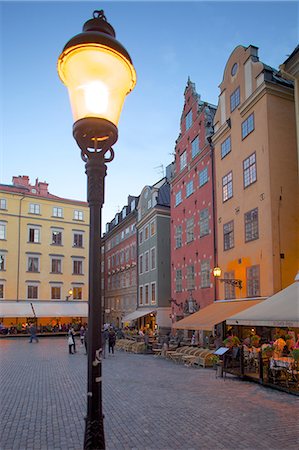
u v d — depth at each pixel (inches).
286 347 633.0
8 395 516.1
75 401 477.7
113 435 339.3
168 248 1632.6
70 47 148.0
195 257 1226.6
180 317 1323.8
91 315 154.7
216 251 1084.5
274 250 812.0
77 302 2186.3
